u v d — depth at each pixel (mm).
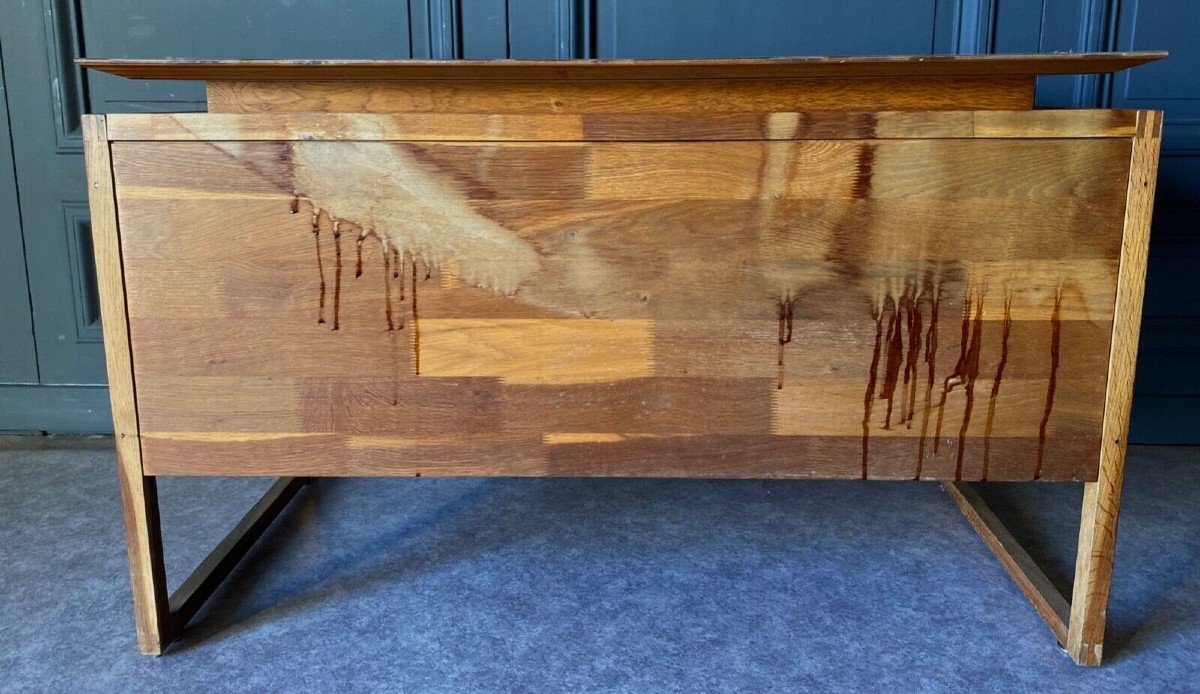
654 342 998
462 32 1649
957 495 1534
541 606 1194
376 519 1484
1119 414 994
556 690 1005
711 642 1106
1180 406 1793
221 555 1263
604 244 975
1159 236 1716
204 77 1003
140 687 1008
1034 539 1407
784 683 1020
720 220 964
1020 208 951
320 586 1249
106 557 1321
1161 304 1751
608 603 1203
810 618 1165
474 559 1335
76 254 1774
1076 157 938
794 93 1012
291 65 913
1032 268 965
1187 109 1658
